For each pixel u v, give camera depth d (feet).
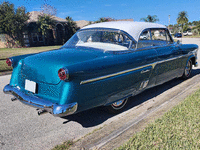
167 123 8.21
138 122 8.67
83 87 7.80
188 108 9.55
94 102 8.54
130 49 10.33
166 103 10.84
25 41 86.69
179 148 6.59
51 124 9.95
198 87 13.21
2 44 86.33
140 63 10.35
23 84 9.40
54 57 8.71
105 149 6.88
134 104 12.37
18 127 9.59
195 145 6.73
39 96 8.46
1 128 9.46
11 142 8.29
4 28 78.79
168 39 13.92
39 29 85.61
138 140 7.10
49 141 8.38
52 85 7.97
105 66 8.50
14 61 9.86
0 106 12.19
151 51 11.35
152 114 9.43
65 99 7.45
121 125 9.11
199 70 21.35
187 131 7.57
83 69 7.65
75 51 9.56
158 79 12.45
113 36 10.57
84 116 10.82
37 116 10.88
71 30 108.99
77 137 8.65
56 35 100.27
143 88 11.43
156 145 6.78
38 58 9.02
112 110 10.61
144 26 11.66
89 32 11.41
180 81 17.01
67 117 10.76
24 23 82.28
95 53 9.13
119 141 7.27
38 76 8.42
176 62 14.08
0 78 20.12
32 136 8.77
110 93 9.07
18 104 12.60
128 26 10.91
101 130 8.70
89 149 7.06
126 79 9.68
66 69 7.22
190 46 16.08
